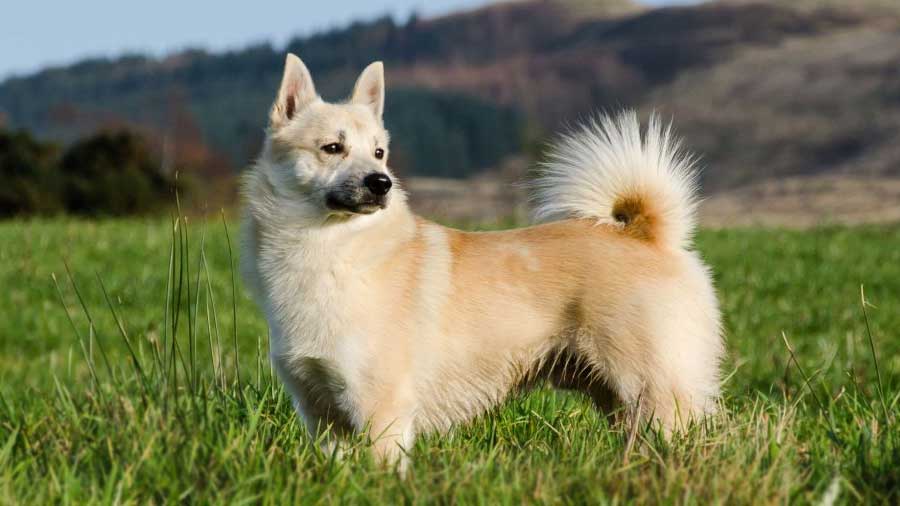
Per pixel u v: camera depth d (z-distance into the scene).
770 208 44.81
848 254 18.30
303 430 6.09
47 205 42.28
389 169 7.12
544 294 6.44
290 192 6.32
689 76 154.12
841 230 23.69
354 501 4.75
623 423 6.35
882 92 107.94
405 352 6.02
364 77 7.38
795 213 42.22
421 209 25.22
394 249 6.18
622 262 6.48
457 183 80.19
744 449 5.27
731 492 4.72
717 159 100.00
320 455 5.32
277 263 6.19
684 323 6.48
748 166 95.69
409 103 169.75
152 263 16.84
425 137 153.38
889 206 40.78
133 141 46.31
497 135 157.62
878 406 6.29
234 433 5.29
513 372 6.55
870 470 5.08
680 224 6.82
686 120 117.25
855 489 4.92
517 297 6.41
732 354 9.97
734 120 112.75
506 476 5.09
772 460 5.22
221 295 14.54
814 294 14.35
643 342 6.35
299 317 6.05
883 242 20.62
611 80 175.12
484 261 6.45
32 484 4.89
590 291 6.41
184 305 13.96
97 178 43.78
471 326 6.30
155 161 46.69
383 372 5.96
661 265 6.58
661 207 6.76
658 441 5.70
